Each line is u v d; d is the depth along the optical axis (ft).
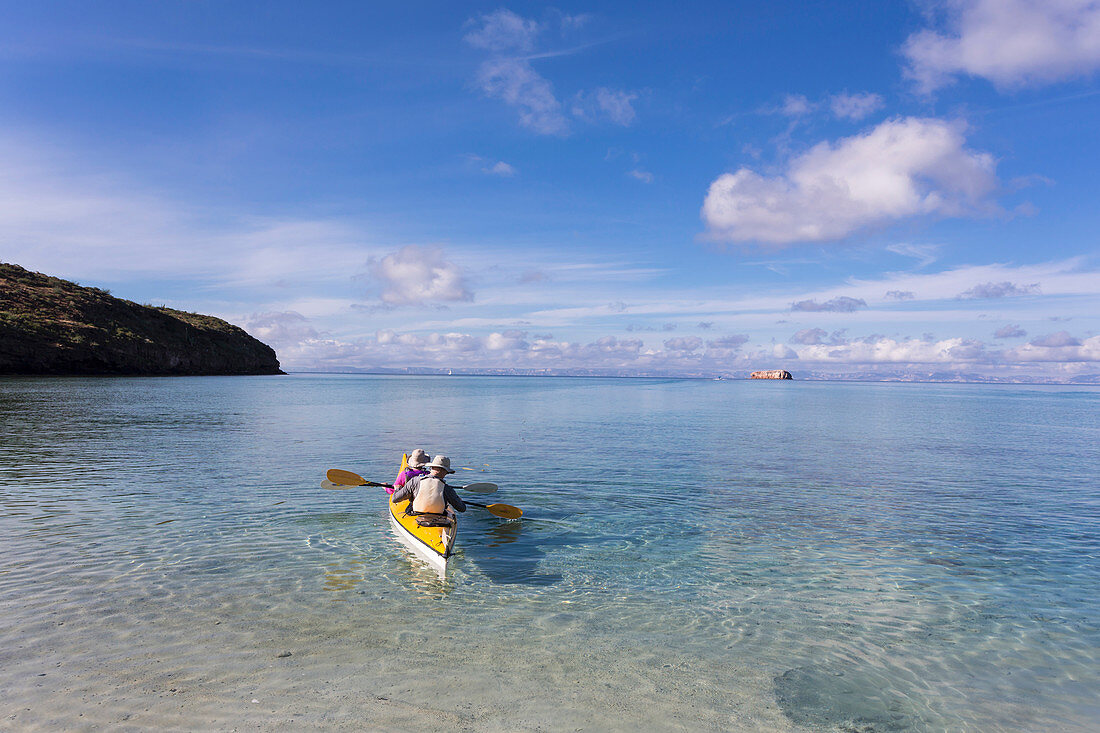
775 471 54.44
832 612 22.52
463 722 14.75
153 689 15.92
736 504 40.63
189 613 21.02
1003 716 15.75
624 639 19.89
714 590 24.68
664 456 63.05
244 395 172.76
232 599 22.43
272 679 16.62
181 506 36.94
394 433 82.23
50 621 20.06
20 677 16.37
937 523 36.01
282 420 98.68
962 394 340.39
